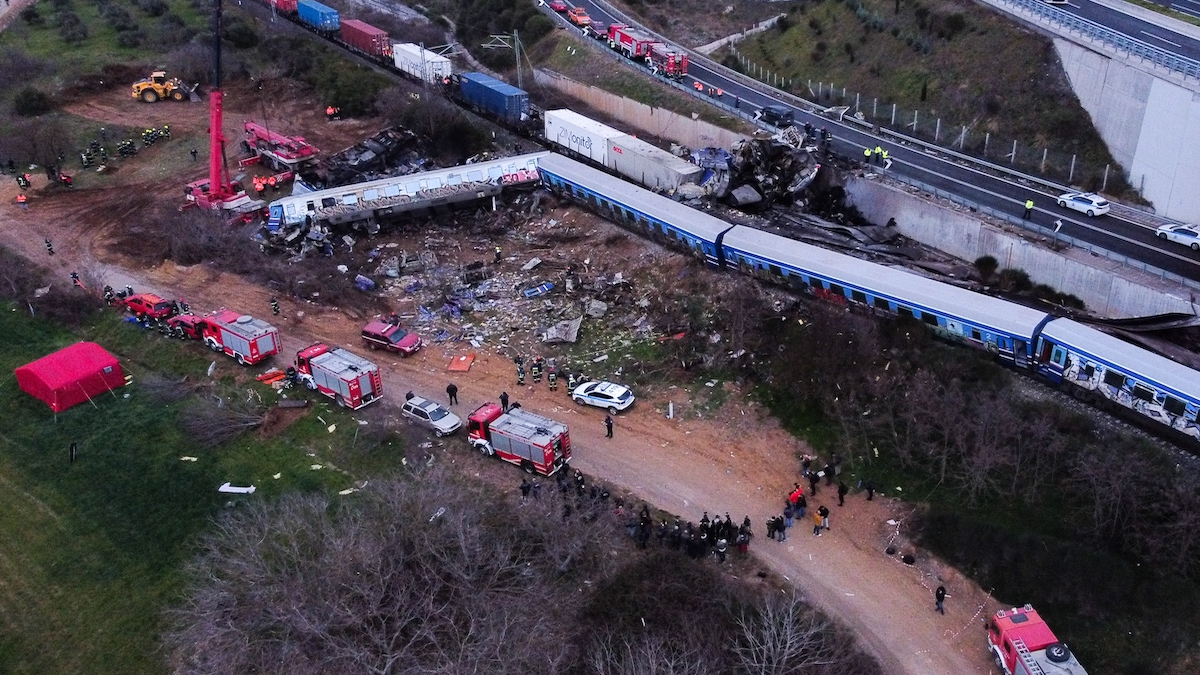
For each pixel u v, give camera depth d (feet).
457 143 264.93
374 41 314.14
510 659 111.04
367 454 154.30
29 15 362.12
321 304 199.00
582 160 249.96
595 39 316.19
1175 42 222.07
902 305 163.84
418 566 125.49
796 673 110.22
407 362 179.01
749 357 169.99
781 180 212.43
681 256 200.54
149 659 122.83
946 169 214.48
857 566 131.13
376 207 224.53
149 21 361.71
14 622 129.49
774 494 144.36
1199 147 179.52
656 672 104.63
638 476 148.36
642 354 177.17
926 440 145.79
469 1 367.66
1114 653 116.78
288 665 113.19
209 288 205.46
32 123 276.41
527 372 174.70
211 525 142.20
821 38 301.02
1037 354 149.79
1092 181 203.41
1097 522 126.82
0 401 173.37
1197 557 121.29
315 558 127.65
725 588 123.03
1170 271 161.58
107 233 230.68
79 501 149.38
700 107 259.39
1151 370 136.87
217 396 170.60
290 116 296.51
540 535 130.31
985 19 252.21
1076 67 218.18
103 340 190.70
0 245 223.92
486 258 215.51
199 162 268.62
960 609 124.16
